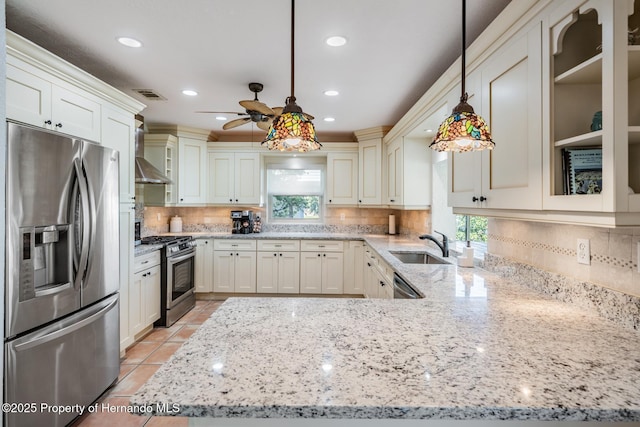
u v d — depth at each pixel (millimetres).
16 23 1884
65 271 1831
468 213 1867
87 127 2180
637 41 968
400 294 2148
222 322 1239
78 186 1867
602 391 794
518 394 780
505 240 2053
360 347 1026
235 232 4758
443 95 2312
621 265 1235
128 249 2730
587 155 1126
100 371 2104
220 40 2072
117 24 1898
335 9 1739
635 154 1036
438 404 745
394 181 3943
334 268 4465
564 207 1082
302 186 5137
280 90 2947
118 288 2295
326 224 5051
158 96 3119
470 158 1771
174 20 1852
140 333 3133
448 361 937
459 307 1428
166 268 3434
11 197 1498
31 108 1747
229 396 767
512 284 1847
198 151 4551
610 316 1263
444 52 2225
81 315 1922
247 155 4707
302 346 1032
